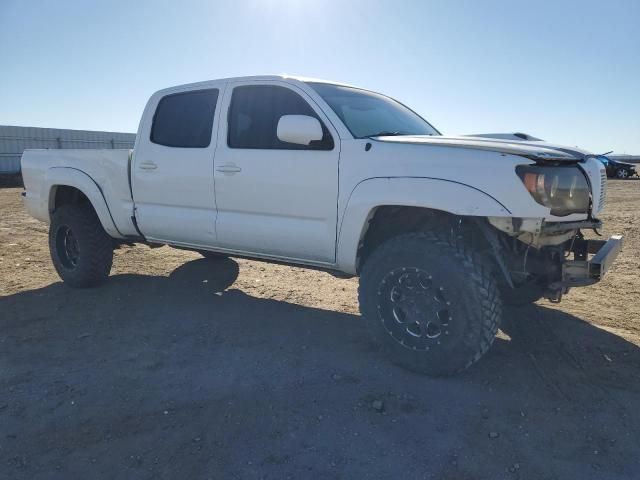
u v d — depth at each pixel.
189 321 4.75
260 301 5.39
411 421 3.02
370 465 2.62
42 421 3.02
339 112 4.10
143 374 3.64
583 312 4.96
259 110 4.44
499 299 3.41
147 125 5.16
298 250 4.23
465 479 2.52
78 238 5.54
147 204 5.16
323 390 3.40
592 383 3.49
